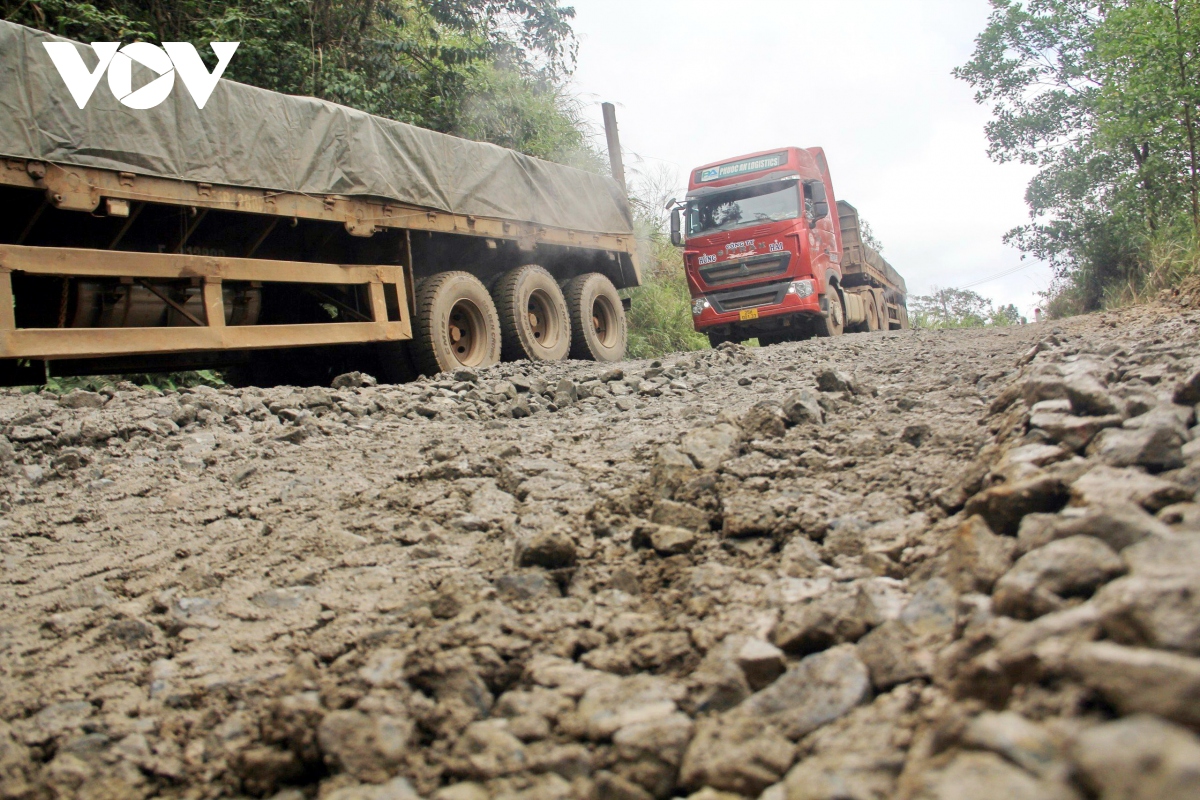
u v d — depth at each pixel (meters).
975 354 6.53
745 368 7.59
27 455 4.88
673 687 1.84
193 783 1.88
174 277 7.02
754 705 1.72
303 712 1.84
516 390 7.09
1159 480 2.00
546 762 1.64
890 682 1.70
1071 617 1.44
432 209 9.21
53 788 1.89
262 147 7.47
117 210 6.47
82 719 2.19
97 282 6.91
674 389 6.39
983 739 1.22
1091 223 20.22
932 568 2.14
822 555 2.45
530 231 10.77
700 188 14.78
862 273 18.56
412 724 1.82
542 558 2.56
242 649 2.46
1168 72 14.05
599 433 4.68
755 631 2.04
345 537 3.26
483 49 16.33
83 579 3.20
